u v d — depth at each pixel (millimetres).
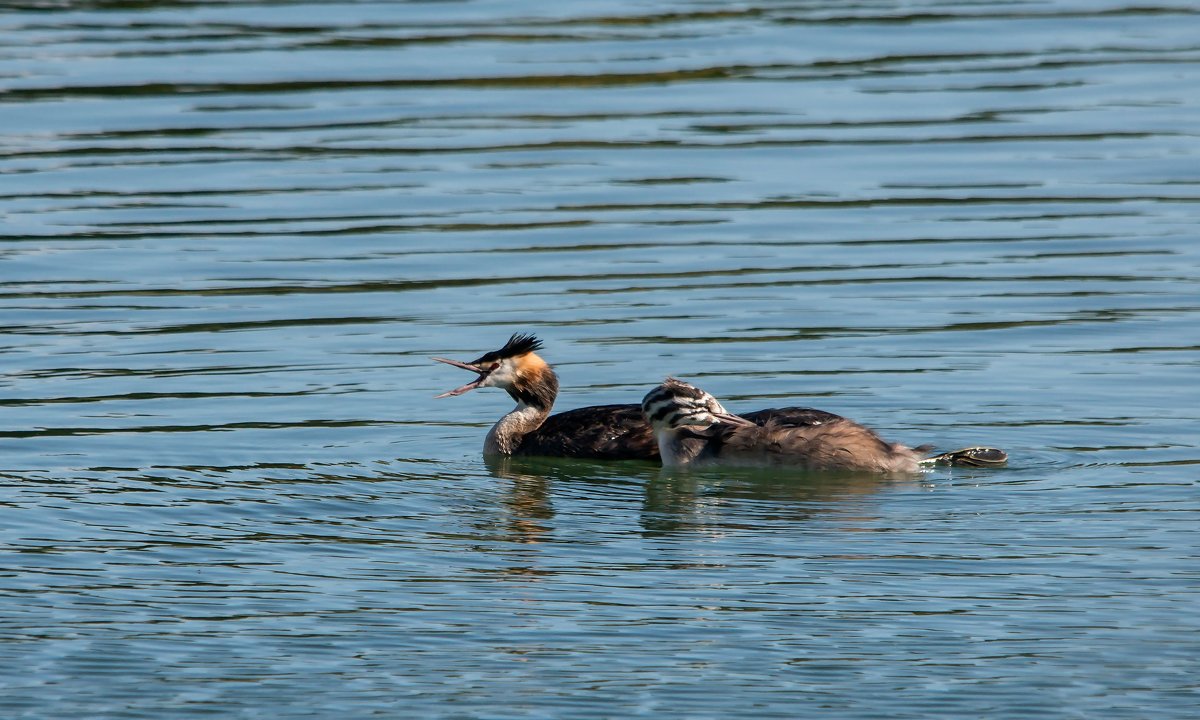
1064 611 12297
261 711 10984
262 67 29641
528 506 15109
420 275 21859
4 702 11125
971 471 15656
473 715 10883
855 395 17750
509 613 12477
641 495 15484
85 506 14922
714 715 10828
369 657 11766
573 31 32156
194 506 14953
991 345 19188
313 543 14055
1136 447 16094
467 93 28922
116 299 21016
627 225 23688
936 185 25266
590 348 19391
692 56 30703
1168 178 25469
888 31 32469
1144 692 11008
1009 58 30906
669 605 12562
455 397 18172
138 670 11594
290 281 21672
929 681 11219
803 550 13688
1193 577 12859
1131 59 30828
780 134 27359
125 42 30984
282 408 17688
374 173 25703
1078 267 21953
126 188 24891
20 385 18188
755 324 20000
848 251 22672
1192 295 20859
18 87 28469
